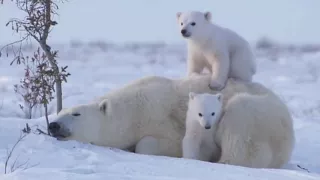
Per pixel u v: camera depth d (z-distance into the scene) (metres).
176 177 7.69
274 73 48.03
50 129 10.44
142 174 7.84
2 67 51.34
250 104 10.68
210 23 12.77
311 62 65.75
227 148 10.45
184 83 11.59
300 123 18.44
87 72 45.47
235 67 12.14
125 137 11.05
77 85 30.94
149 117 11.04
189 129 10.52
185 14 13.10
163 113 11.13
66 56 79.88
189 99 10.80
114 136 10.96
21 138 10.02
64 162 8.62
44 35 11.84
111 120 10.91
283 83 37.34
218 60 12.06
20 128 11.42
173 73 43.81
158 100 11.16
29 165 8.41
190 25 12.55
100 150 9.88
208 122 10.12
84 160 8.74
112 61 67.75
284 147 10.80
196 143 10.49
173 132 11.08
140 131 11.09
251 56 12.41
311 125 17.94
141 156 9.48
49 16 11.74
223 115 10.67
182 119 11.24
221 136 10.58
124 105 11.04
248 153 10.43
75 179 7.03
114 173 7.80
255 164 10.45
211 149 10.77
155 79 11.73
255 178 7.86
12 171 7.80
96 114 10.88
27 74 12.59
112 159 8.94
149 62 64.81
